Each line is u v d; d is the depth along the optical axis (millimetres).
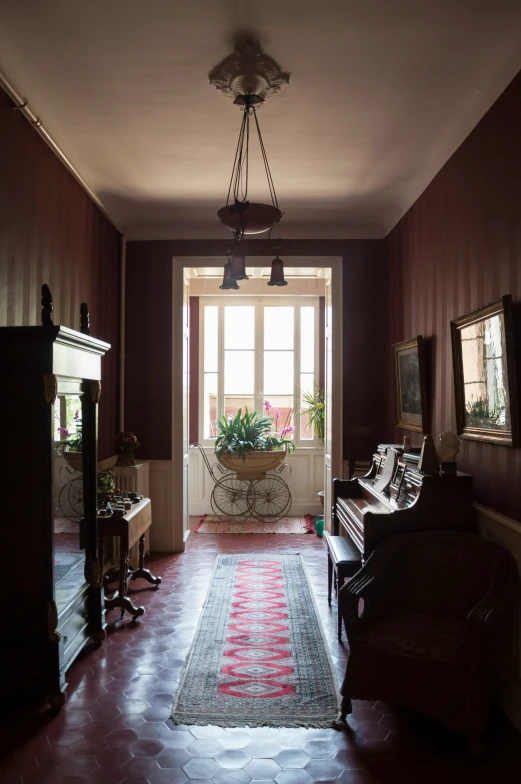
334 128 3848
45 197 3803
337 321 5934
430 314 4336
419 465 3484
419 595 3029
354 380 5945
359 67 3133
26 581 2871
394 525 3227
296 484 7781
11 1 2623
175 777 2354
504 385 2926
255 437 7160
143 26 2795
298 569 5227
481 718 2527
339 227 5895
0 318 3109
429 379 4340
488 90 3213
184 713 2812
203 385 7898
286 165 4492
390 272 5656
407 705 2607
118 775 2365
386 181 4801
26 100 3264
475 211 3439
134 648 3574
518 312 2863
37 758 2475
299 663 3379
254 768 2418
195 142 4078
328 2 2621
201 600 4430
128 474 5250
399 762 2467
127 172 4641
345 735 2670
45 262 3807
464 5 2641
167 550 5863
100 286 5184
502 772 2404
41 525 2854
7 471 2865
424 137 3980
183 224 5879
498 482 3066
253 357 7914
